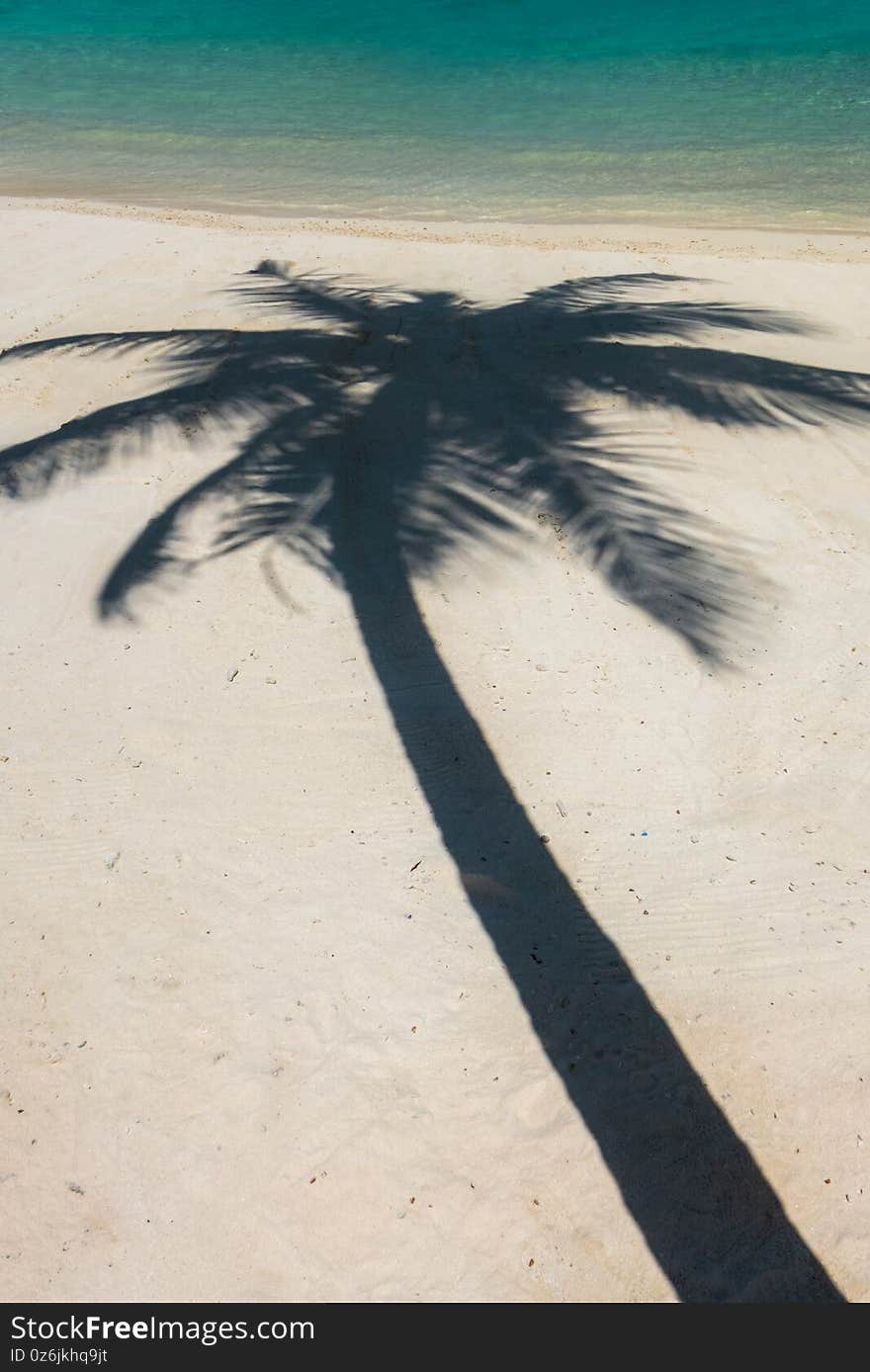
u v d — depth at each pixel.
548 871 5.11
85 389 9.86
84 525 7.89
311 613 6.90
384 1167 3.96
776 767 5.70
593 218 15.70
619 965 4.67
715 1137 4.03
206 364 10.06
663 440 8.71
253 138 20.44
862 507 7.98
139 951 4.79
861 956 4.70
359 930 4.84
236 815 5.45
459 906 4.94
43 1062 4.34
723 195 16.58
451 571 7.24
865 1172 3.92
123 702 6.24
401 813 5.44
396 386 9.63
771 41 26.23
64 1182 3.95
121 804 5.55
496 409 9.20
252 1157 4.00
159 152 19.73
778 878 5.07
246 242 14.12
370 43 28.09
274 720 6.05
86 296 12.41
